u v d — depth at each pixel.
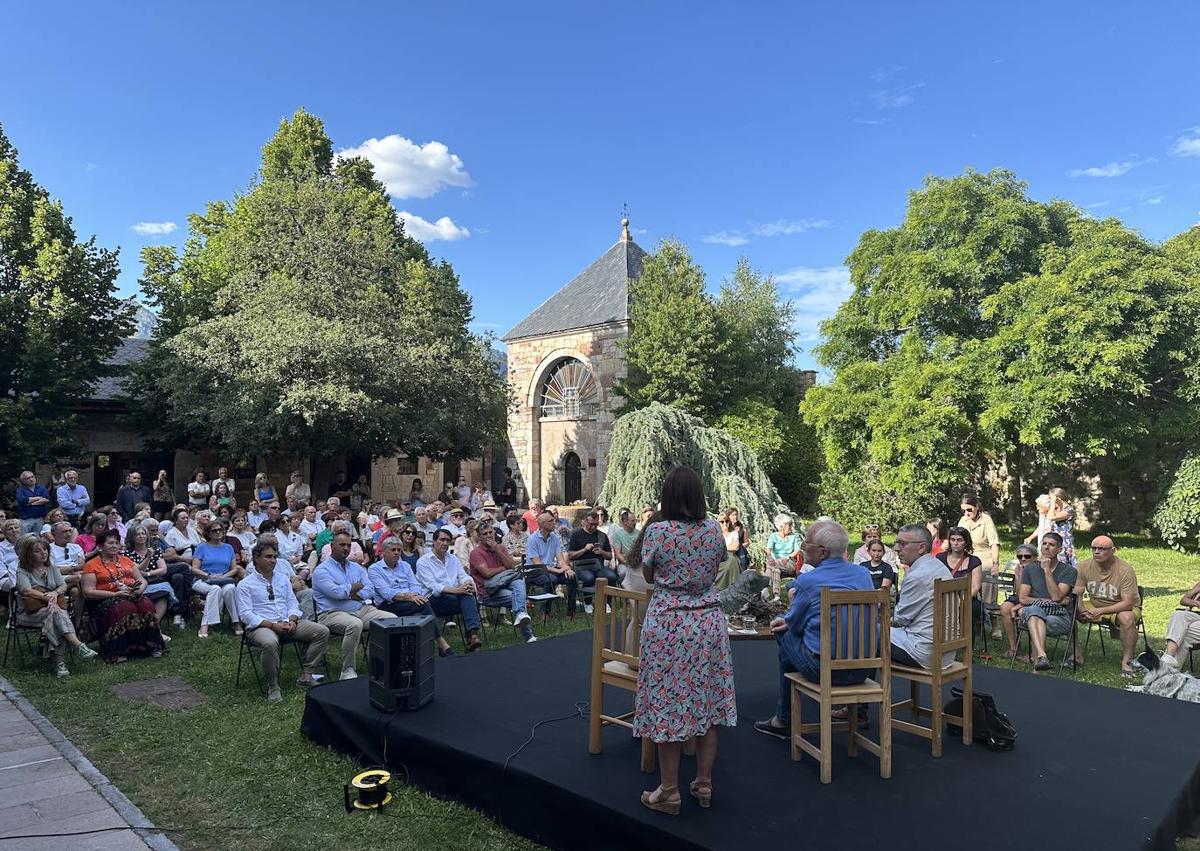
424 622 5.04
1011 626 7.36
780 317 26.48
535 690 5.46
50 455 16.14
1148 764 4.17
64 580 7.19
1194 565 14.37
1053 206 18.33
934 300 17.80
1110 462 19.66
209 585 8.45
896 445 16.97
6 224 16.41
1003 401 15.91
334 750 4.93
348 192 21.83
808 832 3.32
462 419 20.16
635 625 4.02
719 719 3.53
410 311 20.42
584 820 3.61
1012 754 4.33
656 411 12.23
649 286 23.41
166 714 5.62
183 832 3.86
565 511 18.34
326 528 10.80
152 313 21.62
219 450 20.77
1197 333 14.95
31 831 3.81
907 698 5.37
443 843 3.77
